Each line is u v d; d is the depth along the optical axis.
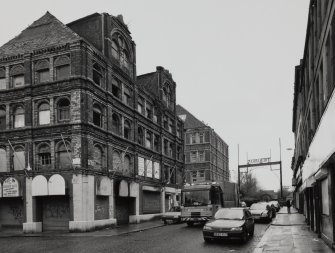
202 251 14.48
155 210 38.56
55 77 26.91
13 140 27.44
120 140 31.25
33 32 29.25
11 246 18.00
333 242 13.47
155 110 40.94
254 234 20.78
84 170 25.31
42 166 26.66
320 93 16.20
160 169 40.88
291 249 14.20
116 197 30.91
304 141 29.41
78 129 25.50
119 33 32.44
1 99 28.19
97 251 15.02
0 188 27.27
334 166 13.34
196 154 69.06
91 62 27.20
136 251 14.73
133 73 34.91
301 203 42.88
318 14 16.45
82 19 31.00
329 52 12.91
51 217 26.22
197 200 27.19
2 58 28.55
